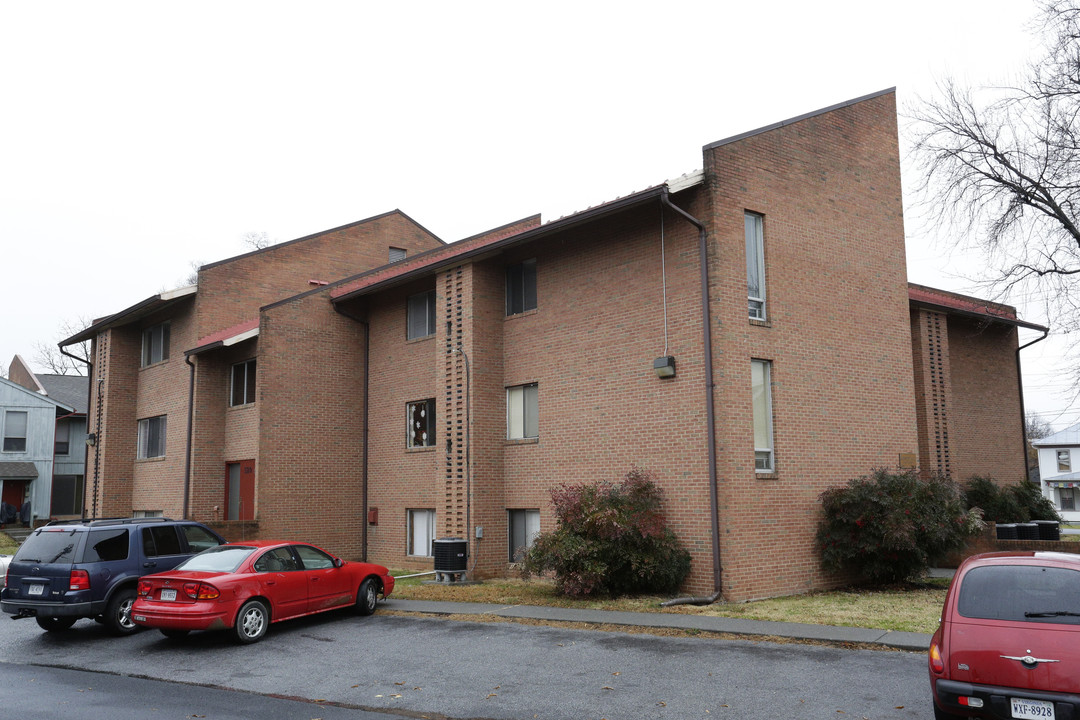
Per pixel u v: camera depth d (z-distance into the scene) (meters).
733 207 15.37
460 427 18.91
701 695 8.67
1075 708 6.29
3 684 10.05
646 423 15.95
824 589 15.83
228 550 12.83
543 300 18.52
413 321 22.19
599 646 11.14
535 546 15.26
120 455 27.50
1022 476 25.14
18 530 35.53
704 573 14.61
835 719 7.75
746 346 15.18
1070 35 18.59
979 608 6.95
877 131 18.73
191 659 11.18
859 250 17.75
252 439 23.23
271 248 26.44
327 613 14.24
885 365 17.81
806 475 15.85
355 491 22.89
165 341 26.89
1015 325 24.09
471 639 11.89
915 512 15.21
